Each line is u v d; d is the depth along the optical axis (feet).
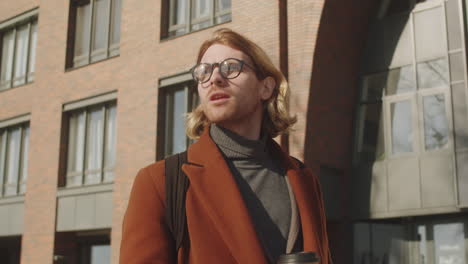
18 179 57.52
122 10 50.75
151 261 4.29
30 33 59.93
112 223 47.09
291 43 40.09
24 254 53.42
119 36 52.01
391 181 39.99
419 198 38.40
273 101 5.66
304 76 39.22
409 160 39.42
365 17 43.60
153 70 47.29
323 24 40.04
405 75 40.98
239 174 4.90
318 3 39.86
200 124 5.88
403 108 40.55
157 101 46.44
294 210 4.88
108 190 48.65
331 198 40.34
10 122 58.80
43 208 52.95
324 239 5.08
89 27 54.39
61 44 55.16
